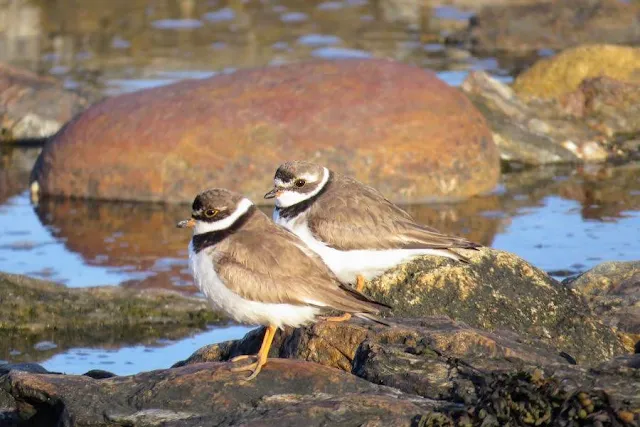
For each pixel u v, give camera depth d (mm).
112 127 18766
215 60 26641
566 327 11078
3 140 23188
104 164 18609
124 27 30594
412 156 18000
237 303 9297
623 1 29953
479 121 19188
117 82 24844
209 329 13664
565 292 11414
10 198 19078
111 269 15320
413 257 11188
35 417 9484
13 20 31250
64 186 18875
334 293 9258
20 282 14078
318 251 11180
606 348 10977
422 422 8078
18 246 16359
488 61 26859
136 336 13414
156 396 8961
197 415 8734
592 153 20891
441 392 8867
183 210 17969
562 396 8016
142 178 18344
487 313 11102
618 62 23469
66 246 16375
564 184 19109
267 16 31688
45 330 13555
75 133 19062
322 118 18078
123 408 8922
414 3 32906
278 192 11430
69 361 12609
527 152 20672
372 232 11078
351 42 28516
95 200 18625
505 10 29234
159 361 12594
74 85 24750
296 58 26656
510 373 8352
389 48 27922
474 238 16078
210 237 9492
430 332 9789
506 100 22000
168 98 18922
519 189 18844
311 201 11375
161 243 16484
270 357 10352
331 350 10109
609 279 12508
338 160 17750
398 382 9117
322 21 31016
